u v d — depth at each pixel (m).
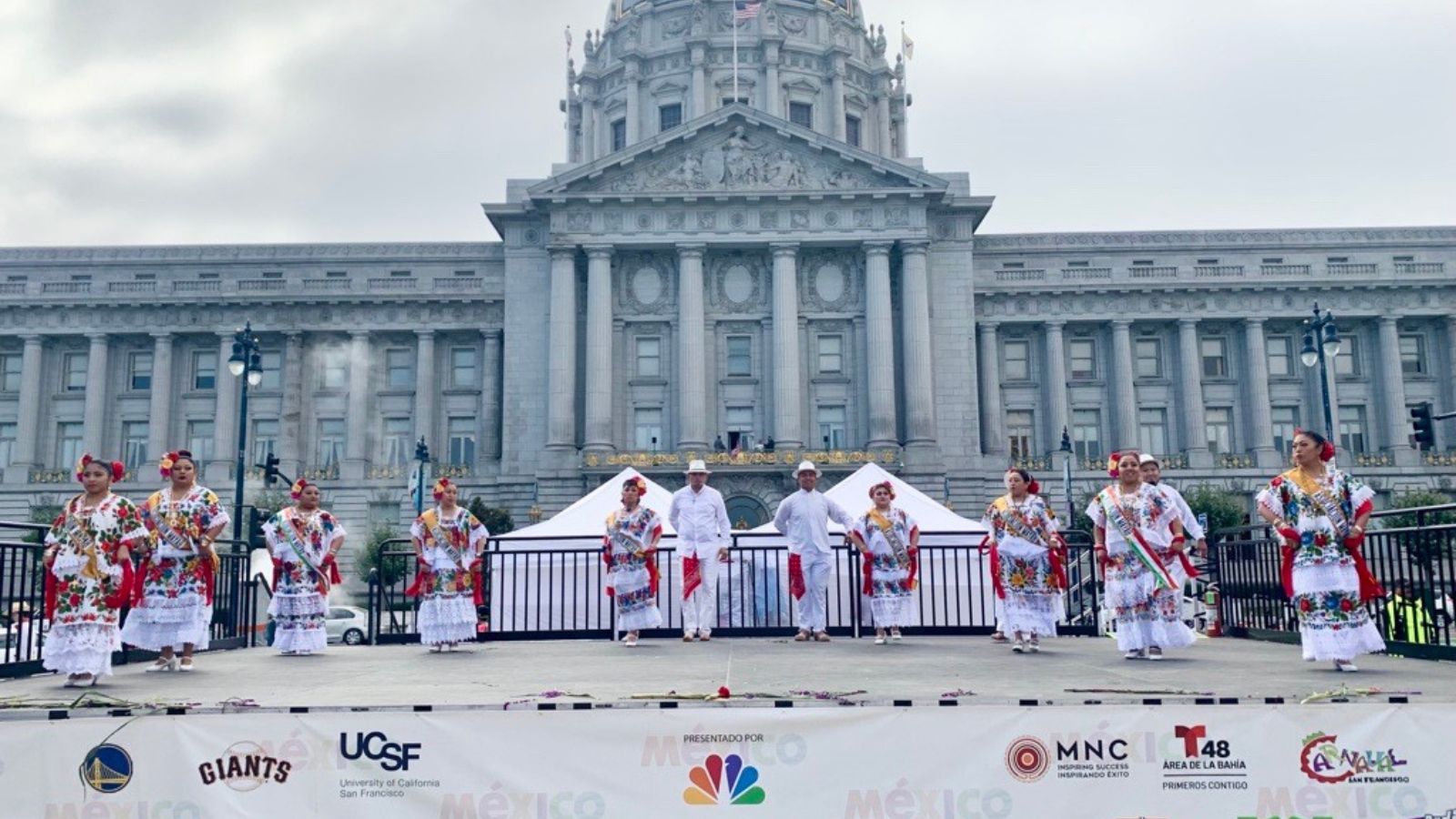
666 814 7.65
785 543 21.64
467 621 16.50
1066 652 14.74
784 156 67.75
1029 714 7.71
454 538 16.55
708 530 18.08
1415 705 7.68
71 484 70.38
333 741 7.65
